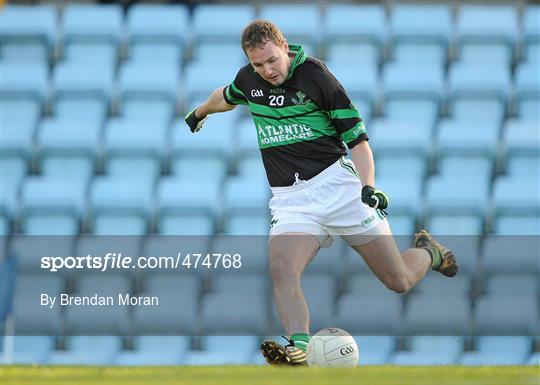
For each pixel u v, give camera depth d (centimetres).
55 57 4625
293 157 1862
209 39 4625
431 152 4078
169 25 4666
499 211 3812
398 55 4606
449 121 4322
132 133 4088
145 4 5053
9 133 4106
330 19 4669
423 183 3934
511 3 4944
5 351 3328
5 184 3938
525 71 4434
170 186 3844
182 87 4369
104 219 3812
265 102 1859
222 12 4703
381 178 3969
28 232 3791
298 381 1352
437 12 4691
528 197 3819
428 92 4312
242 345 3466
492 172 4066
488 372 1481
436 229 3797
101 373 1542
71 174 4050
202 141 4072
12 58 4597
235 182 3859
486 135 4094
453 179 4012
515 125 4125
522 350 3462
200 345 3478
